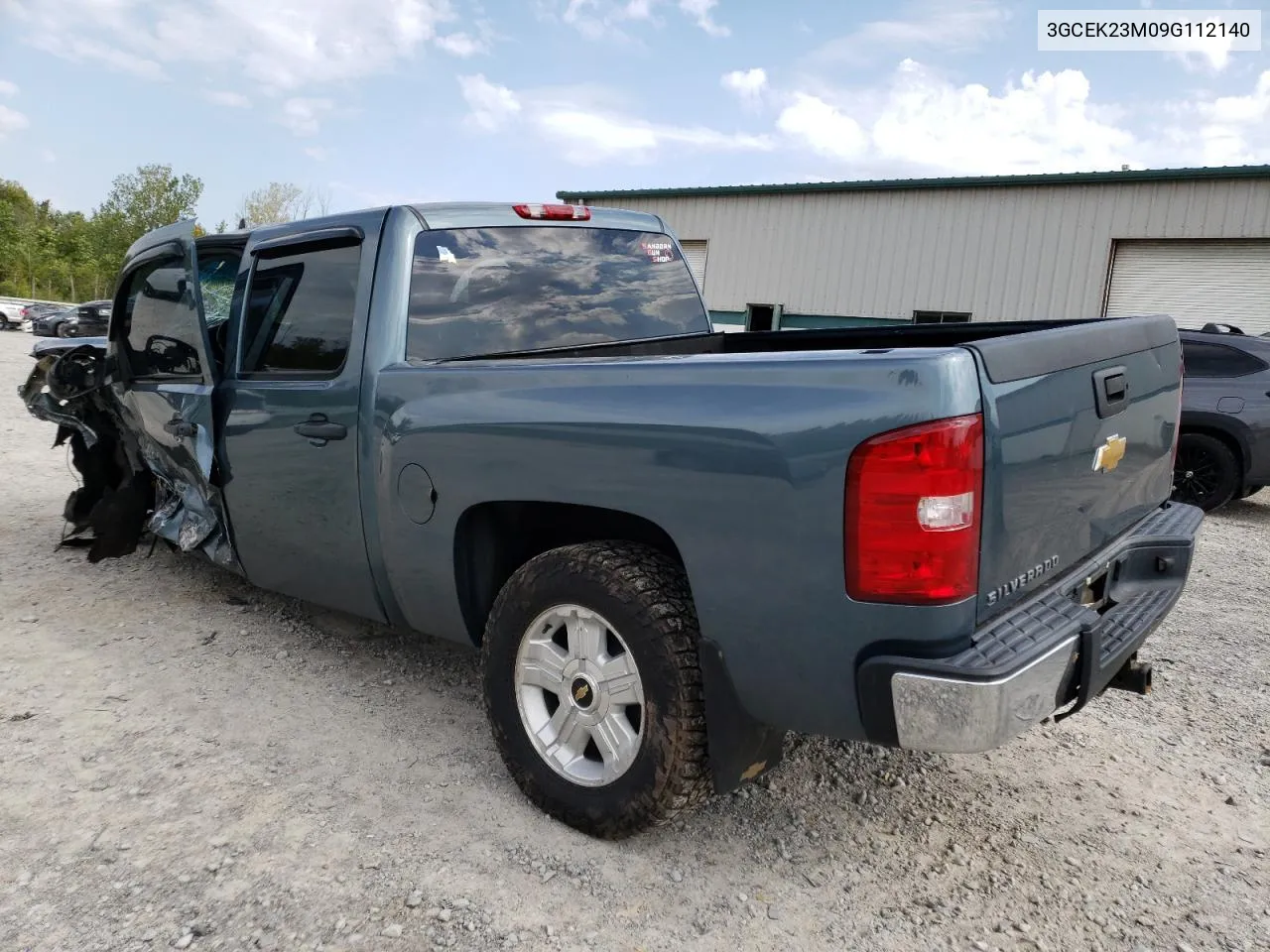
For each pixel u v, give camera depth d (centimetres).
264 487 374
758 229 2045
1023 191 1741
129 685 381
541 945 233
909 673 210
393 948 230
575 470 261
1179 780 331
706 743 255
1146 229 1627
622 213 418
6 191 8419
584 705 274
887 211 1883
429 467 300
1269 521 845
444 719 358
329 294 348
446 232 346
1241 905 260
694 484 237
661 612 253
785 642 228
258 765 318
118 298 486
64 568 535
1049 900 259
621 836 272
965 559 210
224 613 468
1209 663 450
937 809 305
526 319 362
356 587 349
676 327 424
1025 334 239
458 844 274
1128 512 301
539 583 279
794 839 285
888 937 241
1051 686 224
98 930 233
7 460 873
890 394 209
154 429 457
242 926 236
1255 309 1556
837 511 214
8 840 270
